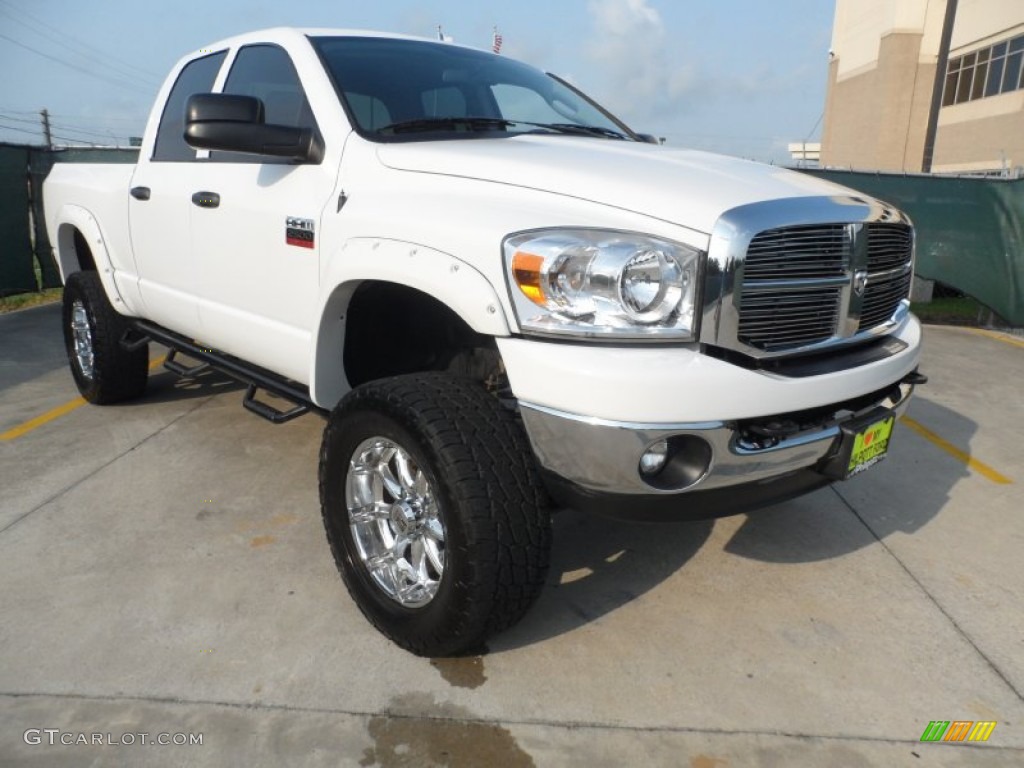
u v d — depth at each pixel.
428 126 2.92
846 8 31.91
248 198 3.07
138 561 2.93
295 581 2.82
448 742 2.08
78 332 4.71
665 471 2.11
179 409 4.73
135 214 3.89
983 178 8.12
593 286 2.00
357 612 2.66
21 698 2.19
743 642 2.55
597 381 1.94
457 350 2.85
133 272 4.06
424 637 2.31
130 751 2.01
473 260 2.14
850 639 2.59
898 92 27.97
